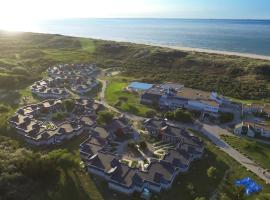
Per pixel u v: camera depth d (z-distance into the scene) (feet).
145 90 625.41
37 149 392.47
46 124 469.16
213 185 324.80
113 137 423.64
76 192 307.37
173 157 354.13
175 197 303.27
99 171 332.39
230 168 360.07
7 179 293.23
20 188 292.40
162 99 555.69
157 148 400.67
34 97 609.83
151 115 505.66
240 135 450.71
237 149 406.82
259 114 524.11
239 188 299.58
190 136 408.46
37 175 321.93
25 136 411.75
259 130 454.81
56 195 300.40
